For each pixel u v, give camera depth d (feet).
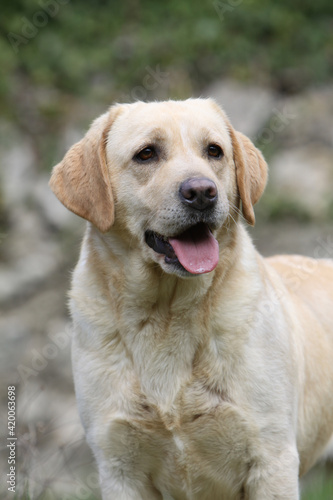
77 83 59.93
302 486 23.58
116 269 17.80
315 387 20.10
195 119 18.12
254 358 17.34
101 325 17.75
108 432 17.60
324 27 63.82
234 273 17.76
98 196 18.01
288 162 53.78
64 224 50.39
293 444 17.85
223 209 16.87
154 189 17.21
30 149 55.47
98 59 61.05
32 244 49.90
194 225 17.17
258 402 17.28
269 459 17.38
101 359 17.74
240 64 59.62
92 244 18.35
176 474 18.07
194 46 60.39
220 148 18.13
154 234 17.44
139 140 17.79
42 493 22.70
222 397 17.31
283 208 50.67
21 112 57.47
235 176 18.89
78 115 57.52
